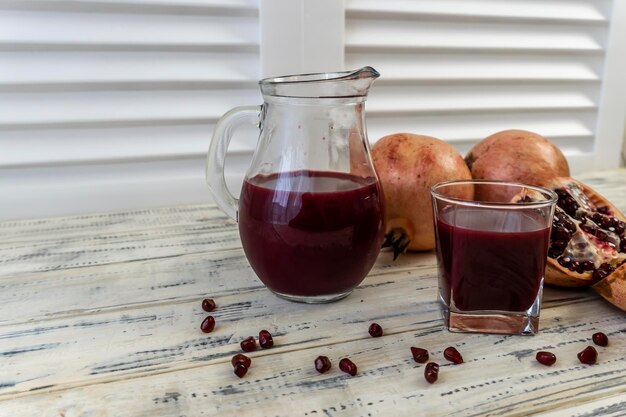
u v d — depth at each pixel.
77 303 0.53
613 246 0.55
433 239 0.62
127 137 0.79
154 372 0.44
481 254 0.47
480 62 0.92
